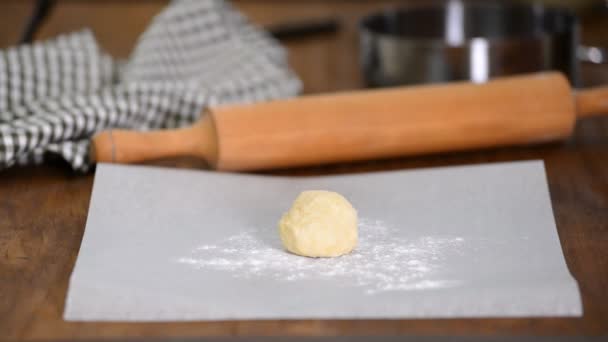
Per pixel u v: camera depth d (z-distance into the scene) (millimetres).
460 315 757
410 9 1214
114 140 942
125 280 779
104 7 1577
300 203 847
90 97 1022
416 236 850
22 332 748
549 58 1065
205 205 897
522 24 1196
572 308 754
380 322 753
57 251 846
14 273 814
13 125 955
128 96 1032
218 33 1188
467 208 885
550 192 927
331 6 1588
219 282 785
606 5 1456
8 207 915
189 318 757
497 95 987
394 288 775
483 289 764
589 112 1005
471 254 819
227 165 957
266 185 938
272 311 755
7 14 1499
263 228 870
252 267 808
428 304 757
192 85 1061
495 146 1002
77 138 987
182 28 1190
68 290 774
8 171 985
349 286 780
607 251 829
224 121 953
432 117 975
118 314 759
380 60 1102
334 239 820
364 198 913
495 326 748
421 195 909
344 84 1195
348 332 744
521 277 781
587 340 736
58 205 919
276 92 1112
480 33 1217
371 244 842
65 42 1145
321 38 1413
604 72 1226
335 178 950
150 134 957
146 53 1160
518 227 853
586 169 969
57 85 1107
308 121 963
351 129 965
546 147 1021
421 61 1069
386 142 974
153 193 901
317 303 758
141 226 857
